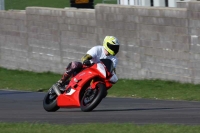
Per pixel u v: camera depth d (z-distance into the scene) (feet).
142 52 220.43
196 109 134.10
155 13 212.02
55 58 264.93
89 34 242.99
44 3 480.64
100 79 123.44
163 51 210.79
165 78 211.61
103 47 125.59
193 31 197.47
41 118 119.55
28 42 281.54
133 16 221.87
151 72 217.56
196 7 194.90
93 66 123.03
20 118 120.78
